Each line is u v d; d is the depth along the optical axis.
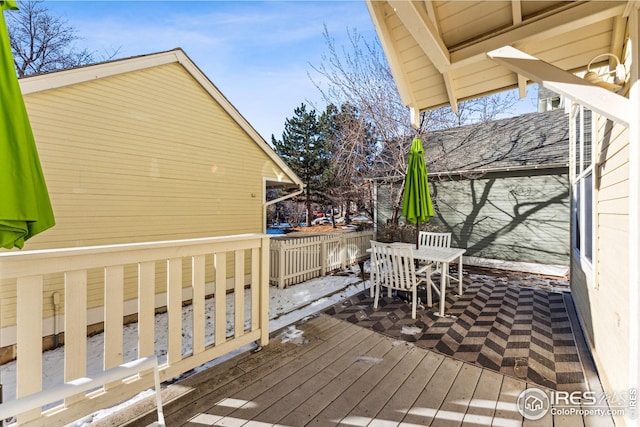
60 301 3.93
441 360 2.47
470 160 7.95
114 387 1.72
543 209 6.80
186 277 5.25
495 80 2.40
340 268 7.04
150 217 4.91
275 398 1.92
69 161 4.05
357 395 1.97
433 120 7.53
